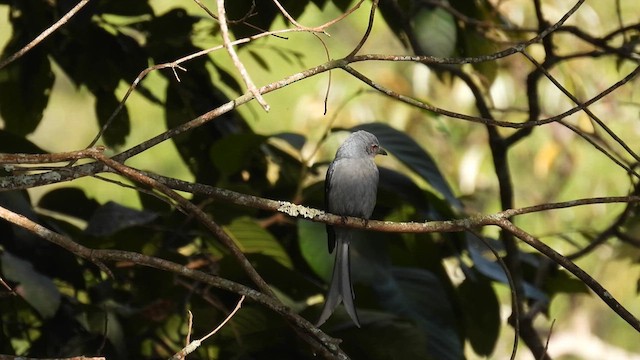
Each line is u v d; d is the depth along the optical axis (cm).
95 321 975
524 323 1141
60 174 711
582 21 1767
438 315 1056
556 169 1902
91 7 954
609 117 1742
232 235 1048
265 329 995
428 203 1062
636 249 1260
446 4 1162
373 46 2153
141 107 2112
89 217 1081
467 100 1800
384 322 984
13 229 928
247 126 1239
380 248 1035
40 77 1075
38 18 1038
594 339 2205
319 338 691
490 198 1866
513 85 1797
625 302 1969
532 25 1717
